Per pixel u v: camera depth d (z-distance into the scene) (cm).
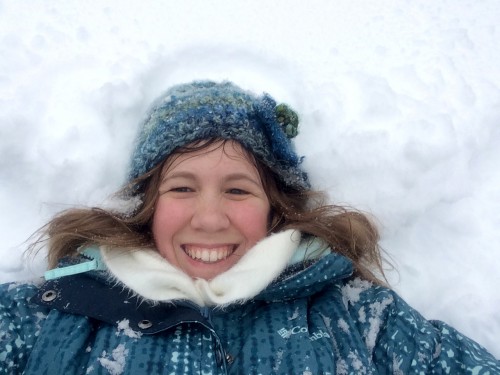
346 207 59
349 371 45
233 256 50
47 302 47
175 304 48
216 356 46
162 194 50
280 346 46
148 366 43
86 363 44
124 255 51
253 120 51
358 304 51
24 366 45
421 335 47
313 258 52
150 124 53
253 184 50
